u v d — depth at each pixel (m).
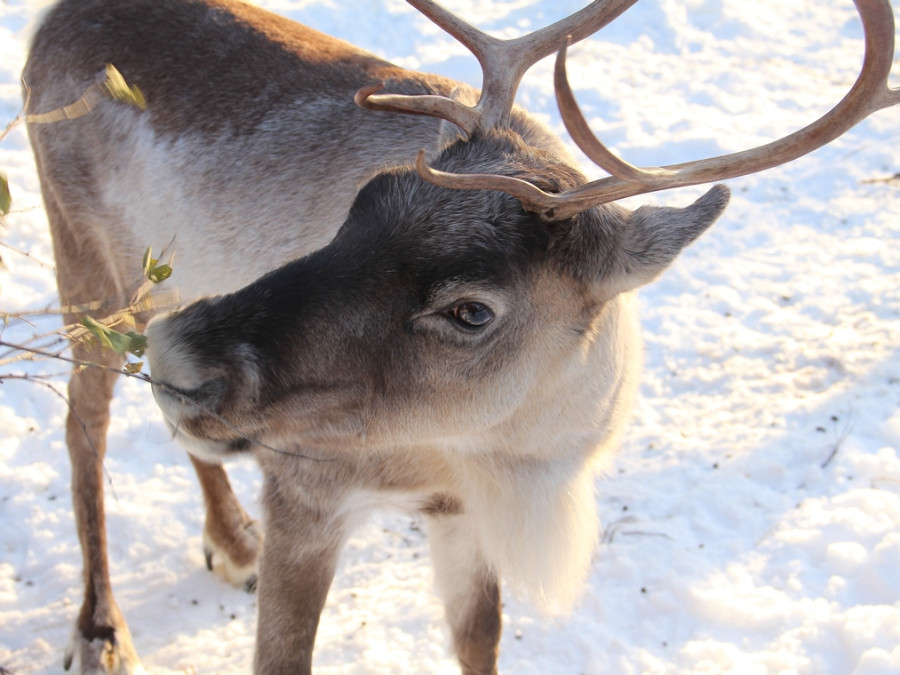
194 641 1.99
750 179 2.95
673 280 2.61
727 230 2.77
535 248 1.55
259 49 1.93
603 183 1.52
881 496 2.04
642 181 1.50
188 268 1.94
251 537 2.07
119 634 1.95
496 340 1.58
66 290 2.05
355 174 1.82
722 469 2.15
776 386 2.30
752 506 2.09
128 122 1.95
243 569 2.06
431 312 1.55
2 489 2.17
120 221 1.99
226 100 1.91
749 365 2.35
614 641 1.92
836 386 2.27
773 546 2.02
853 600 1.93
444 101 1.59
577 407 1.69
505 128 1.62
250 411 1.54
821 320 2.45
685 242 1.60
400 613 2.00
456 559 1.83
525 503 1.74
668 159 3.01
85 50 1.99
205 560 2.11
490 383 1.60
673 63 3.49
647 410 2.29
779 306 2.51
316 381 1.55
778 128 3.15
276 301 1.53
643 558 2.03
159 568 2.09
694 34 3.65
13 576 2.06
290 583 1.75
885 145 3.05
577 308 1.61
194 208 1.91
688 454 2.19
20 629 1.99
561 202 1.53
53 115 1.56
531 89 3.29
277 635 1.76
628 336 1.75
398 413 1.60
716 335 2.43
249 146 1.88
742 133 3.12
